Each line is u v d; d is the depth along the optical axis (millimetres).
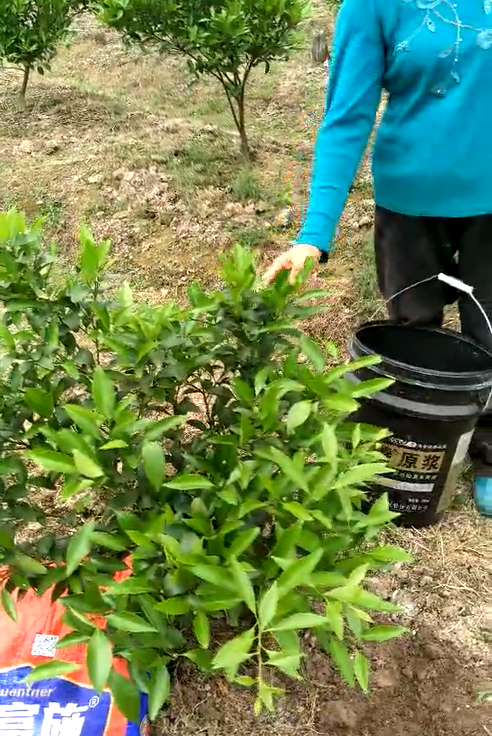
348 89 2182
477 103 2201
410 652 2156
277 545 1425
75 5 5426
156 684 1407
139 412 1927
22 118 5445
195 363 1761
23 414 1771
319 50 6078
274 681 2037
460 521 2633
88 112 5504
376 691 2045
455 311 3764
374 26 2146
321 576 1425
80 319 1809
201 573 1311
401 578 2379
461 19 2094
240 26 4242
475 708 2014
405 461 2406
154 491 1645
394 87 2287
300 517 1418
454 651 2164
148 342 1644
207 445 1795
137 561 1472
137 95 5961
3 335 1733
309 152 5074
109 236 4328
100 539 1499
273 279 1840
